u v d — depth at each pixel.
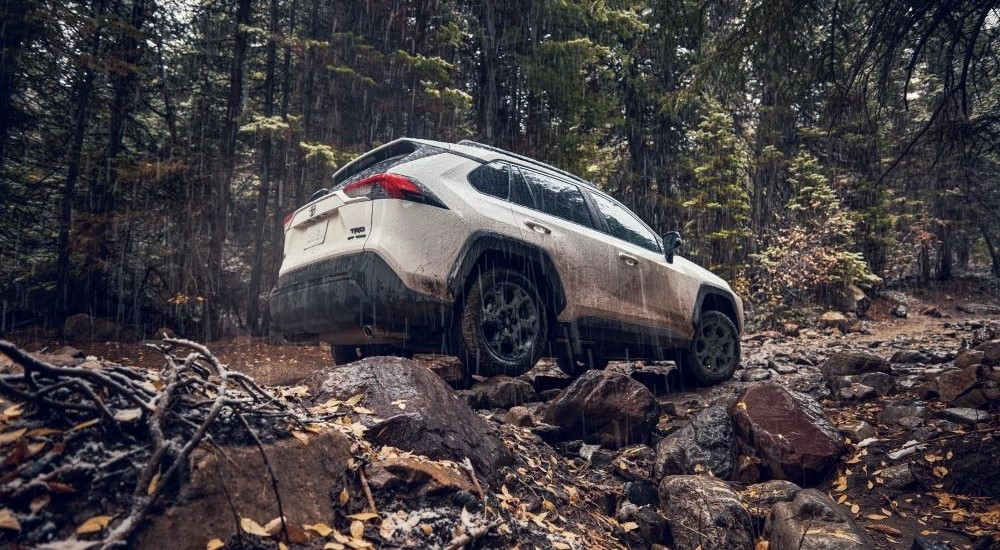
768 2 5.34
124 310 10.38
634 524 2.92
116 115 10.24
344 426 2.41
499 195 4.51
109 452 1.60
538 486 2.88
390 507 2.08
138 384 1.81
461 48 13.82
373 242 3.74
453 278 3.92
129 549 1.42
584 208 5.18
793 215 15.91
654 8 5.90
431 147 4.36
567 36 13.75
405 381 2.85
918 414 4.19
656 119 17.58
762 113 16.05
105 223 9.51
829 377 5.39
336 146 10.74
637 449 3.85
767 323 13.84
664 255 5.69
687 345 5.64
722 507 2.93
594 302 4.81
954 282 24.47
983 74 5.88
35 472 1.46
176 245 10.03
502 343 4.31
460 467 2.51
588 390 4.01
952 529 3.04
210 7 11.27
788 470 3.56
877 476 3.53
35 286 10.11
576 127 14.32
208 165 10.41
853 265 14.76
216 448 1.76
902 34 5.36
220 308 10.55
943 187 19.77
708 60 5.91
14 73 8.94
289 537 1.70
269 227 12.71
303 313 4.12
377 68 10.83
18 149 9.74
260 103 12.49
